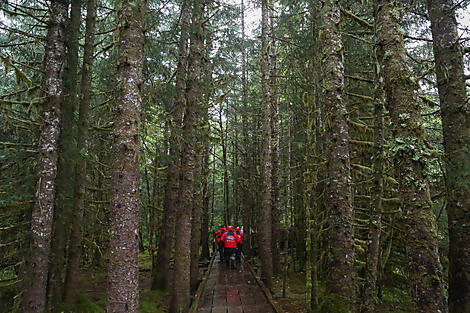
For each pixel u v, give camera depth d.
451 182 4.21
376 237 4.38
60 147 6.78
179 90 9.38
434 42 4.75
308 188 7.27
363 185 7.94
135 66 4.85
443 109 4.59
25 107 7.11
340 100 5.84
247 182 18.83
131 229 4.45
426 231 3.64
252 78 19.45
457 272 4.11
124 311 4.21
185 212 7.14
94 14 7.99
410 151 3.86
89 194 9.58
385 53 4.34
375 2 4.62
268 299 8.38
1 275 8.16
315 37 7.61
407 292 9.28
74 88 7.05
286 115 13.52
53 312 6.35
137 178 4.64
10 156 6.23
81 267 11.77
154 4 8.88
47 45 6.77
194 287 9.29
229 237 14.42
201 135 8.73
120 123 4.66
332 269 5.21
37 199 6.06
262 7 11.85
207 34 9.62
